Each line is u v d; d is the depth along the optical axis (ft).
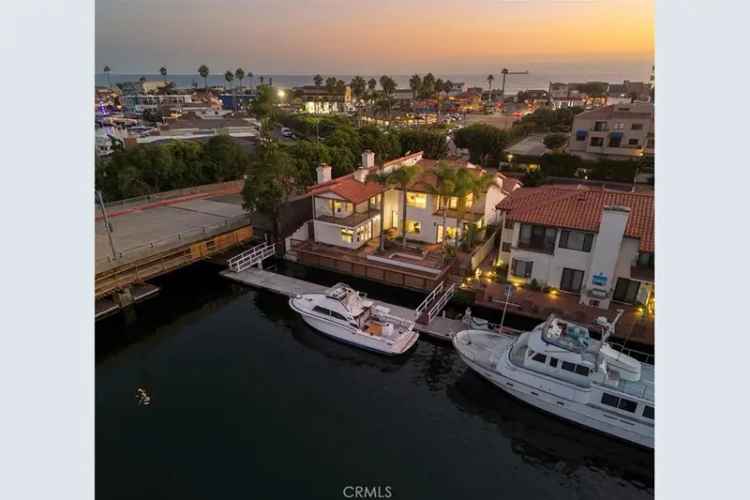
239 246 128.47
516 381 69.62
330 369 80.02
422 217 122.42
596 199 94.73
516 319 91.15
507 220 101.30
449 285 102.83
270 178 122.72
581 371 65.67
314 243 124.16
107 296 102.27
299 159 159.12
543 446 64.49
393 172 114.52
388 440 64.18
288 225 128.36
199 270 119.24
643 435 62.69
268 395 72.95
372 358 83.46
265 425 66.33
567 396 66.28
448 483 57.62
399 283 107.86
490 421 68.64
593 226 87.45
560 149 219.41
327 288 106.22
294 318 97.55
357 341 85.40
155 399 71.67
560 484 58.65
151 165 159.53
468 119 383.86
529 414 70.23
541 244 94.02
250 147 229.45
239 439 63.62
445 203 111.75
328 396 72.95
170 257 108.88
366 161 135.33
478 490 56.90
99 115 312.71
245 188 123.95
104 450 61.26
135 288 106.42
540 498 56.29
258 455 60.80
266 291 107.86
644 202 91.50
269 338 89.92
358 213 122.93
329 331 88.84
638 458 63.21
